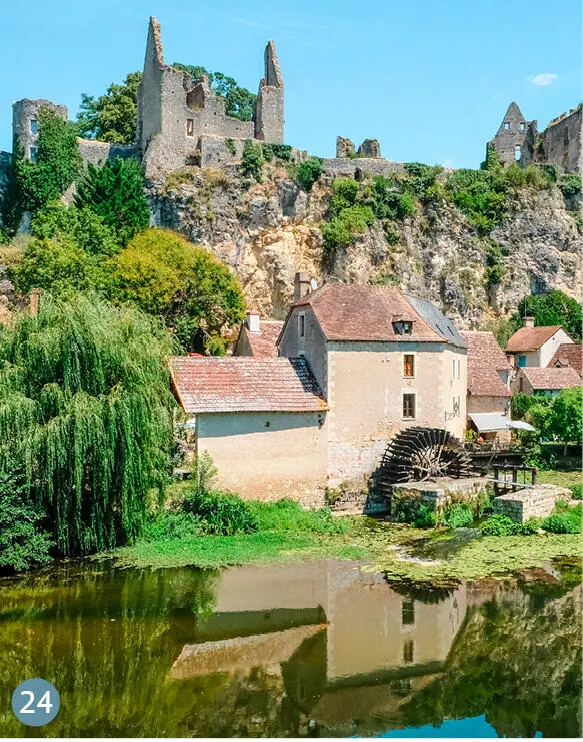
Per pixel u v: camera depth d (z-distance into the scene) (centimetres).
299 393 2756
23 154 5434
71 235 4325
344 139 6825
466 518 2617
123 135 6712
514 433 4291
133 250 4459
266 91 6234
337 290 3034
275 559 2128
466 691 1320
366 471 2856
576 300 6806
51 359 2075
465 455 2934
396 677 1385
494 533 2450
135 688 1337
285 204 5934
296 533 2416
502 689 1330
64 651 1499
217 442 2522
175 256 4488
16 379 2061
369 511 2842
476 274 6625
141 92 6044
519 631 1605
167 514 2364
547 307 6619
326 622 1655
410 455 2777
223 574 1991
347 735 1170
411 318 3000
